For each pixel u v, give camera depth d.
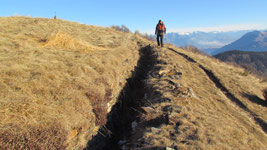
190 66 10.66
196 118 4.58
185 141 3.48
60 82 4.67
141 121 4.67
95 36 14.66
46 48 7.41
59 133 3.20
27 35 9.39
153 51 12.72
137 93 7.52
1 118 2.95
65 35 8.71
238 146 3.64
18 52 6.11
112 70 6.99
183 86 6.59
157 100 5.50
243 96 7.48
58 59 6.35
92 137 4.24
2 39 7.38
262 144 4.02
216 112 5.35
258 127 5.10
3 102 3.29
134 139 4.06
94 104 4.72
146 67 10.80
